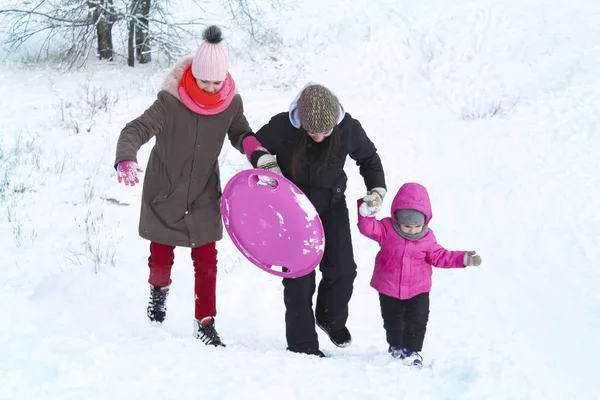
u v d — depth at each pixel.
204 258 4.39
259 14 14.91
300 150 3.91
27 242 6.62
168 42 13.40
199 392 3.20
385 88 12.72
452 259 4.41
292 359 3.87
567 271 7.19
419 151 9.98
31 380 3.17
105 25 13.21
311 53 14.19
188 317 5.53
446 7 15.51
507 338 5.93
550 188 8.65
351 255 4.36
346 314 4.50
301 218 4.00
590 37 13.36
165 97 4.00
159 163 4.18
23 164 8.52
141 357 3.56
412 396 3.57
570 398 4.77
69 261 6.23
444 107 11.79
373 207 4.16
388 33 14.65
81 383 3.18
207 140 4.13
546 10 14.66
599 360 5.59
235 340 5.23
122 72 12.74
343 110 3.87
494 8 15.06
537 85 12.07
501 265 7.36
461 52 13.64
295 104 3.84
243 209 4.25
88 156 9.00
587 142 9.89
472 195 8.60
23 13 12.81
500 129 10.53
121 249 6.72
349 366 3.93
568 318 6.38
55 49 13.55
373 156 4.32
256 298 6.20
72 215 7.47
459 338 5.89
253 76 12.95
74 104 10.70
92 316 4.97
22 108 10.36
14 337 3.83
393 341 4.71
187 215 4.23
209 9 16.12
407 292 4.55
